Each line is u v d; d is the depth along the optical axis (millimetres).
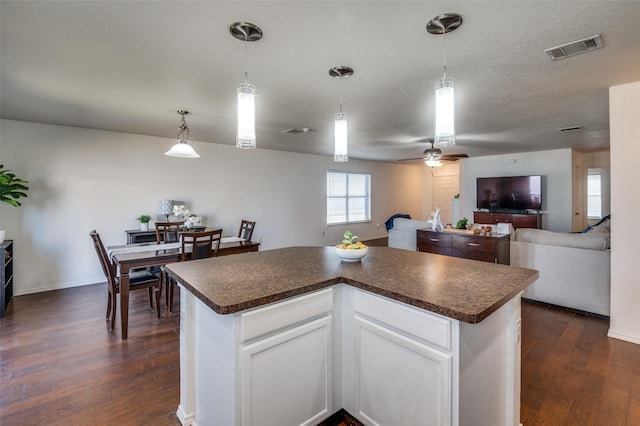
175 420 1838
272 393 1463
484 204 7418
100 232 4496
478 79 2596
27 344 2697
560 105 3346
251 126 1852
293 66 2318
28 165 4027
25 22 1734
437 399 1307
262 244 6258
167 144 5035
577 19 1713
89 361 2438
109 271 2998
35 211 4086
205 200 5465
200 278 1686
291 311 1500
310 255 2352
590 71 2438
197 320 1707
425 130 4500
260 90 2826
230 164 5773
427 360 1337
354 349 1683
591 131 4688
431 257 2256
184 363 1793
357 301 1655
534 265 3758
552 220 6625
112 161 4574
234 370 1338
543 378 2221
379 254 2383
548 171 6660
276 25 1768
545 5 1588
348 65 2307
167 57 2168
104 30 1821
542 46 2023
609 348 2633
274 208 6441
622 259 2760
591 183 7223
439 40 1941
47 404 1946
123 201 4664
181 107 3334
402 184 9492
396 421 1485
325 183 7398
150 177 4883
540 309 3541
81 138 4348
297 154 6828
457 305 1249
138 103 3193
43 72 2420
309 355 1604
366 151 6648
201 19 1706
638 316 2711
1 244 3398
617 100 2752
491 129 4547
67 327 3041
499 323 1555
